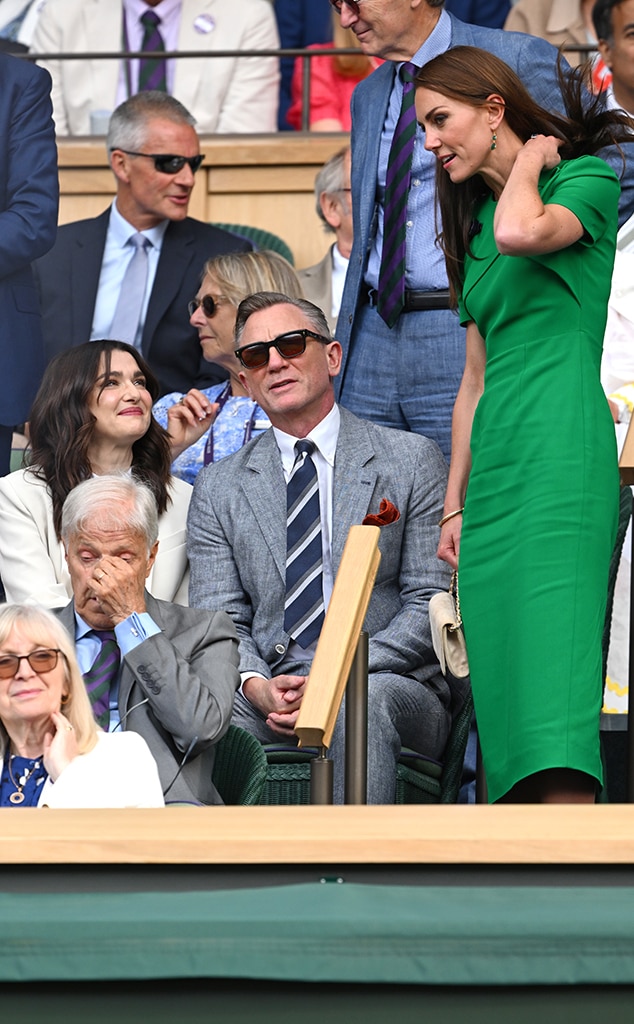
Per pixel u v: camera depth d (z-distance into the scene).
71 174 24.98
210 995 5.57
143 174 20.55
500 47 15.85
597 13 21.53
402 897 5.75
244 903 5.71
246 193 25.95
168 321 20.52
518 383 11.07
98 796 12.02
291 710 13.77
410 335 16.14
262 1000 5.57
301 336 14.94
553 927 5.45
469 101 11.14
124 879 6.20
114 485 13.58
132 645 13.09
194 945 5.48
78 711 12.35
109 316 20.44
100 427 15.65
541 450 10.85
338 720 13.34
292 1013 5.56
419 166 16.03
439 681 14.48
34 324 18.77
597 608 10.54
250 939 5.48
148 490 13.75
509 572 10.79
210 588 14.99
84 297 20.42
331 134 25.81
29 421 16.03
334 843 6.11
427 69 11.35
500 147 11.26
